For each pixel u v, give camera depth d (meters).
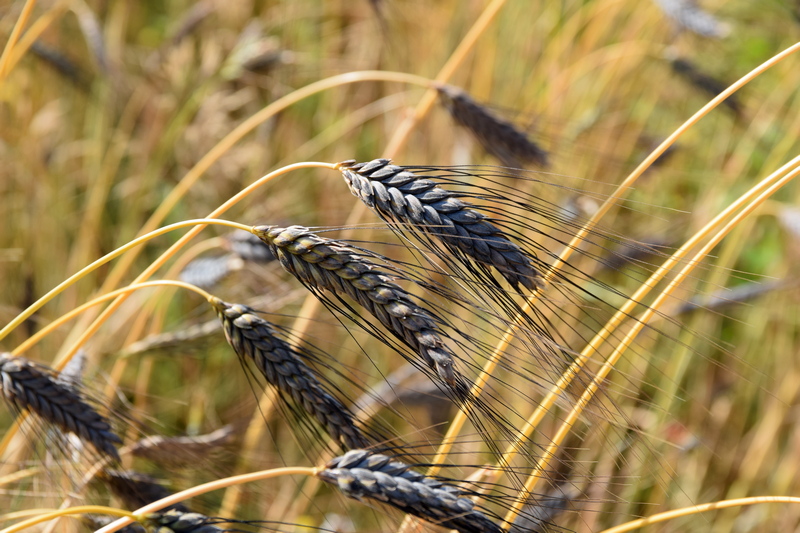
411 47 2.96
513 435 1.65
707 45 2.92
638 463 1.86
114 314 2.23
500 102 2.74
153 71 2.92
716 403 2.43
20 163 2.55
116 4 3.26
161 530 1.63
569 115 2.83
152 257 2.59
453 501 1.63
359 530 1.86
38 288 2.40
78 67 2.59
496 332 1.72
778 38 3.26
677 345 2.20
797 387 2.36
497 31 2.84
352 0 3.18
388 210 1.63
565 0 3.17
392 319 1.62
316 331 1.93
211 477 1.76
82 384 1.72
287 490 1.87
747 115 2.59
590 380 1.67
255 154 2.60
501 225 1.63
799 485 2.27
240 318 1.65
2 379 1.68
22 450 1.80
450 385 1.62
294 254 1.63
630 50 2.54
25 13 1.81
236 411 1.92
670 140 1.69
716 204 2.58
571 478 1.72
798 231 2.11
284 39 3.03
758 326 2.44
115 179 2.88
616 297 2.06
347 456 1.63
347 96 2.98
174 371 2.28
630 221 2.61
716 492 2.25
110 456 1.69
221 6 3.05
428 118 2.62
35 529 1.76
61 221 2.58
